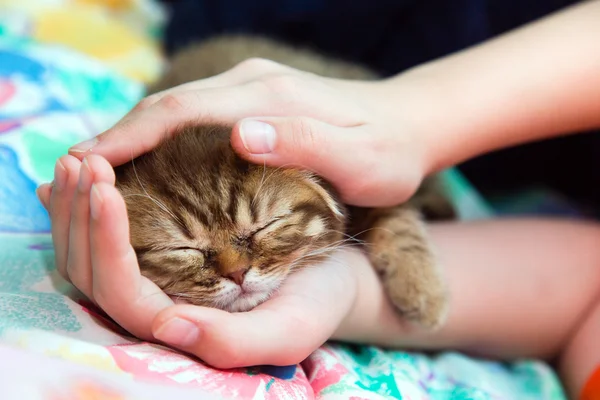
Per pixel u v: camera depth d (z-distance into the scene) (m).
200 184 0.30
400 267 0.33
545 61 0.33
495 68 0.33
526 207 0.50
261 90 0.29
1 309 0.25
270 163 0.28
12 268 0.29
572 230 0.36
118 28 0.55
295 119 0.28
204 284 0.29
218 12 0.54
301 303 0.26
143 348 0.24
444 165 0.32
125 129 0.27
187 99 0.28
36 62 0.43
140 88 0.46
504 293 0.34
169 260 0.29
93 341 0.24
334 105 0.29
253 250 0.30
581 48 0.34
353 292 0.29
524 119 0.33
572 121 0.34
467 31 0.49
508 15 0.49
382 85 0.32
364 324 0.31
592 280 0.34
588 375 0.32
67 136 0.37
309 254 0.30
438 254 0.34
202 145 0.30
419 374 0.31
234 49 0.44
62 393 0.21
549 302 0.34
